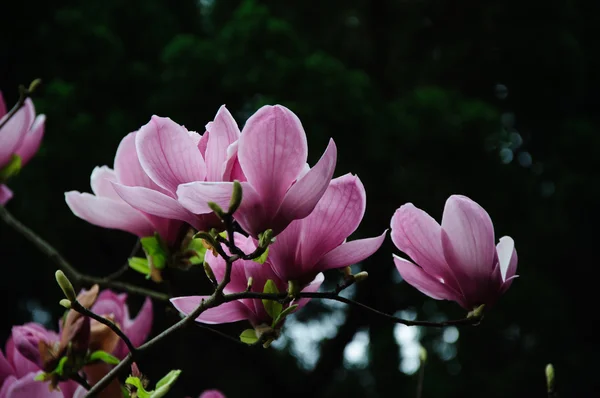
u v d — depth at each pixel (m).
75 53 11.00
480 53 13.41
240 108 10.91
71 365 1.71
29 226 10.35
